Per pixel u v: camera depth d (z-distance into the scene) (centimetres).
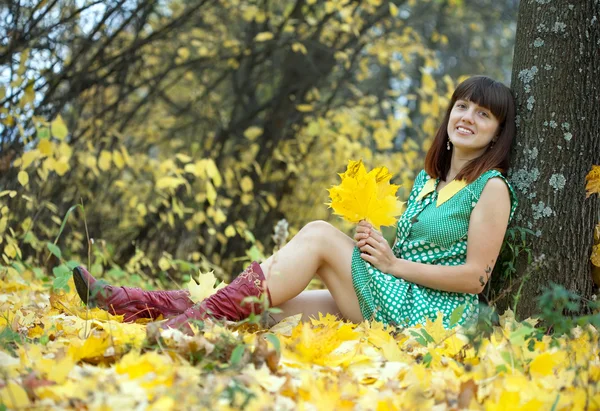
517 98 362
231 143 830
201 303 307
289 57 812
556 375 240
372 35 801
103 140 641
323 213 807
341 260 330
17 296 416
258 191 792
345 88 905
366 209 332
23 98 475
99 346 239
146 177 730
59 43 584
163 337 252
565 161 350
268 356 234
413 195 379
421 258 348
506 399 209
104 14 603
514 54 372
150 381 211
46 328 293
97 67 657
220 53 787
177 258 737
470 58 1349
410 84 1125
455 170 363
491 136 353
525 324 258
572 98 351
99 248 661
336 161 741
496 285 357
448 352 272
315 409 204
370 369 250
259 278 314
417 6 1132
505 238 354
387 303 326
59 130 454
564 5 353
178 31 724
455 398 212
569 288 346
